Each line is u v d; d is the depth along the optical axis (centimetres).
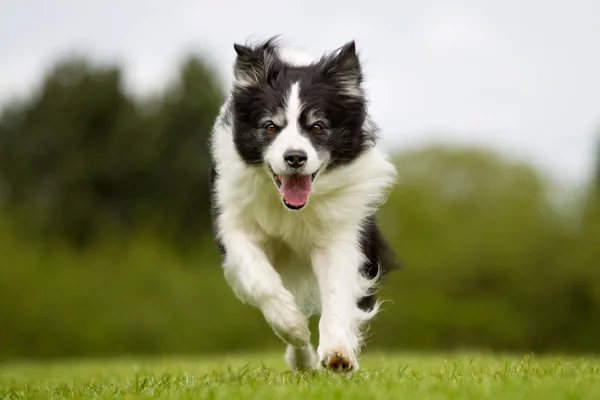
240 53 615
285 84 599
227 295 2652
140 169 3500
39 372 987
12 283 2523
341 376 559
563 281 3038
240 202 617
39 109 3656
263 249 634
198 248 3219
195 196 3481
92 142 3625
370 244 632
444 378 552
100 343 2517
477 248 3158
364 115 614
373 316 631
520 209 3322
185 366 927
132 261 2673
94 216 3441
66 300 2544
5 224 2825
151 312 2569
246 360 1076
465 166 3622
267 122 595
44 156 3603
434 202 3481
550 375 558
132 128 3606
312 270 640
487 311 3056
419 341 3081
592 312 3025
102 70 3712
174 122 3522
